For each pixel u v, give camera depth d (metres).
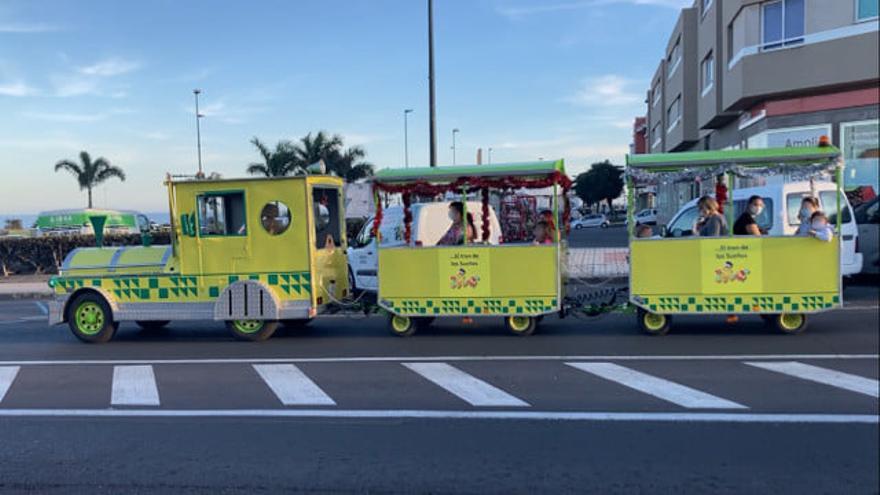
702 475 4.69
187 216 10.28
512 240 12.35
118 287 10.49
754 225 9.73
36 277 22.55
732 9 22.69
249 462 5.17
